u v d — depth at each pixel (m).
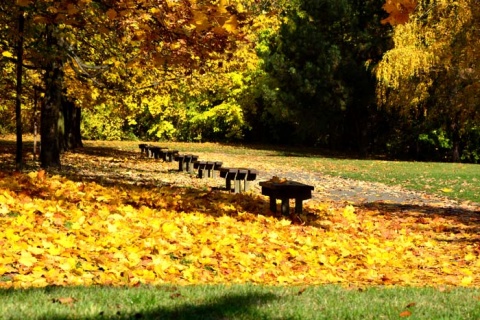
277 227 12.41
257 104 56.97
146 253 8.38
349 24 43.53
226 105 54.94
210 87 29.33
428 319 5.59
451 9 33.44
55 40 18.39
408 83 36.69
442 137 44.00
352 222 14.25
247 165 32.09
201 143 57.09
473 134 43.50
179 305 5.58
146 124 57.25
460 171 29.80
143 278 7.32
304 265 9.41
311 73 43.19
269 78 51.22
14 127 53.53
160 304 5.62
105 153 35.12
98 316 5.00
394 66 34.75
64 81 21.22
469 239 12.93
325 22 44.94
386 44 41.88
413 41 35.00
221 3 7.70
